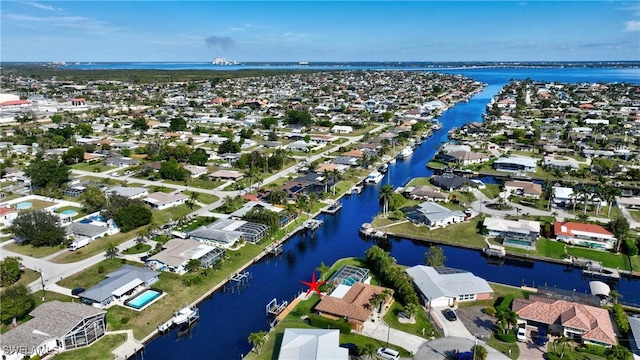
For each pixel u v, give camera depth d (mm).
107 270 120188
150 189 189000
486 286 109938
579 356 86812
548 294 107750
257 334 89188
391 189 165250
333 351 82750
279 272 127312
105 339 92375
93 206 160875
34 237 131625
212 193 186625
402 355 87250
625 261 131000
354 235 154250
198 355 91625
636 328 93000
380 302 102375
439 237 148250
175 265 119312
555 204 174625
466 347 89500
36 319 90438
